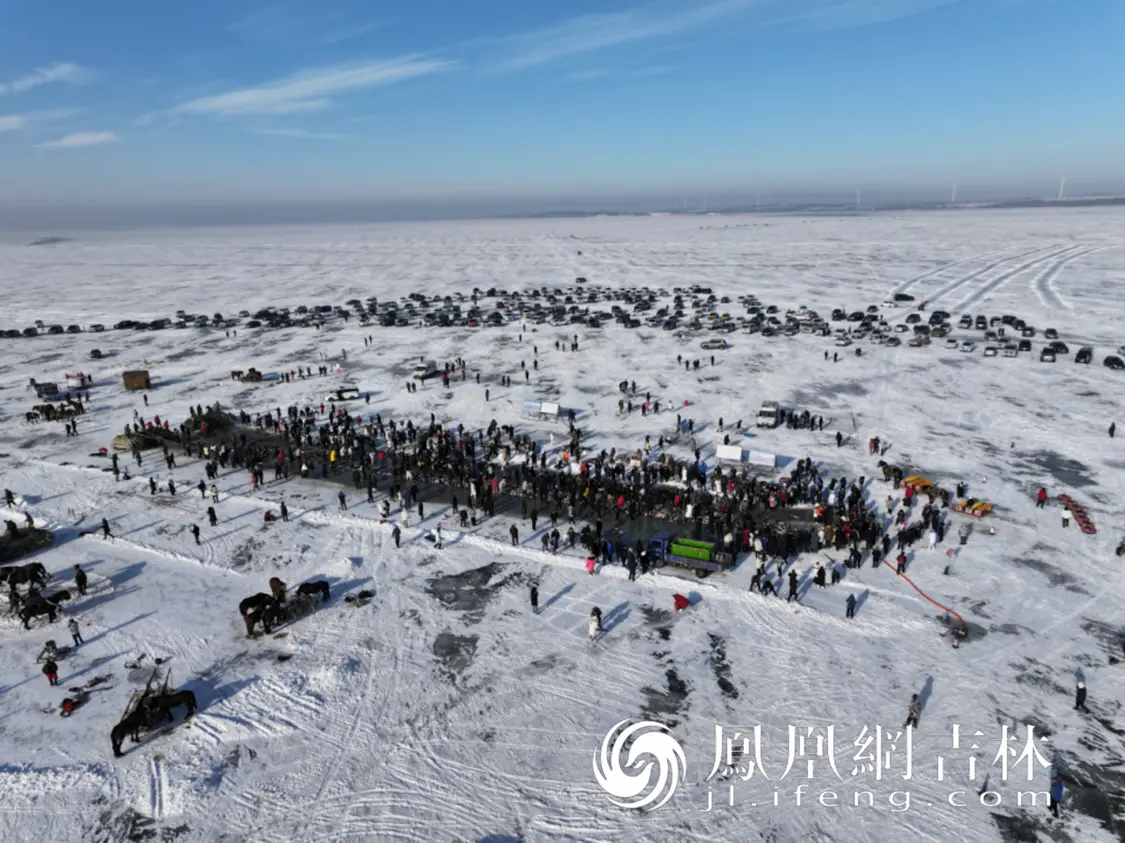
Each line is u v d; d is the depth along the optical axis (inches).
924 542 1440.7
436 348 3437.5
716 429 2181.3
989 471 1808.6
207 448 1955.0
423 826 801.6
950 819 804.0
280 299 5388.8
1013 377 2706.7
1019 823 797.2
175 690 1023.0
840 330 3533.5
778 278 5831.7
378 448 2047.2
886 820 804.0
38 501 1689.2
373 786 858.8
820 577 1275.8
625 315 3966.5
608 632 1164.5
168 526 1555.1
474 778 869.2
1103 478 1754.4
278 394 2657.5
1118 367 2763.3
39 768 883.4
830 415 2279.8
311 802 834.8
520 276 6560.0
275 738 937.5
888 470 1748.3
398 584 1318.9
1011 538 1457.9
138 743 928.3
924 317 3964.1
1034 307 4136.3
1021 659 1080.2
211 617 1211.9
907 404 2396.7
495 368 3014.3
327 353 3371.1
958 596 1248.8
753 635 1150.3
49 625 1192.8
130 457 1978.3
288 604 1206.3
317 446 2064.5
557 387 2689.5
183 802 832.3
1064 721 951.6
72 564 1390.3
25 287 6525.6
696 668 1072.8
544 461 1872.5
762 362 3009.4
